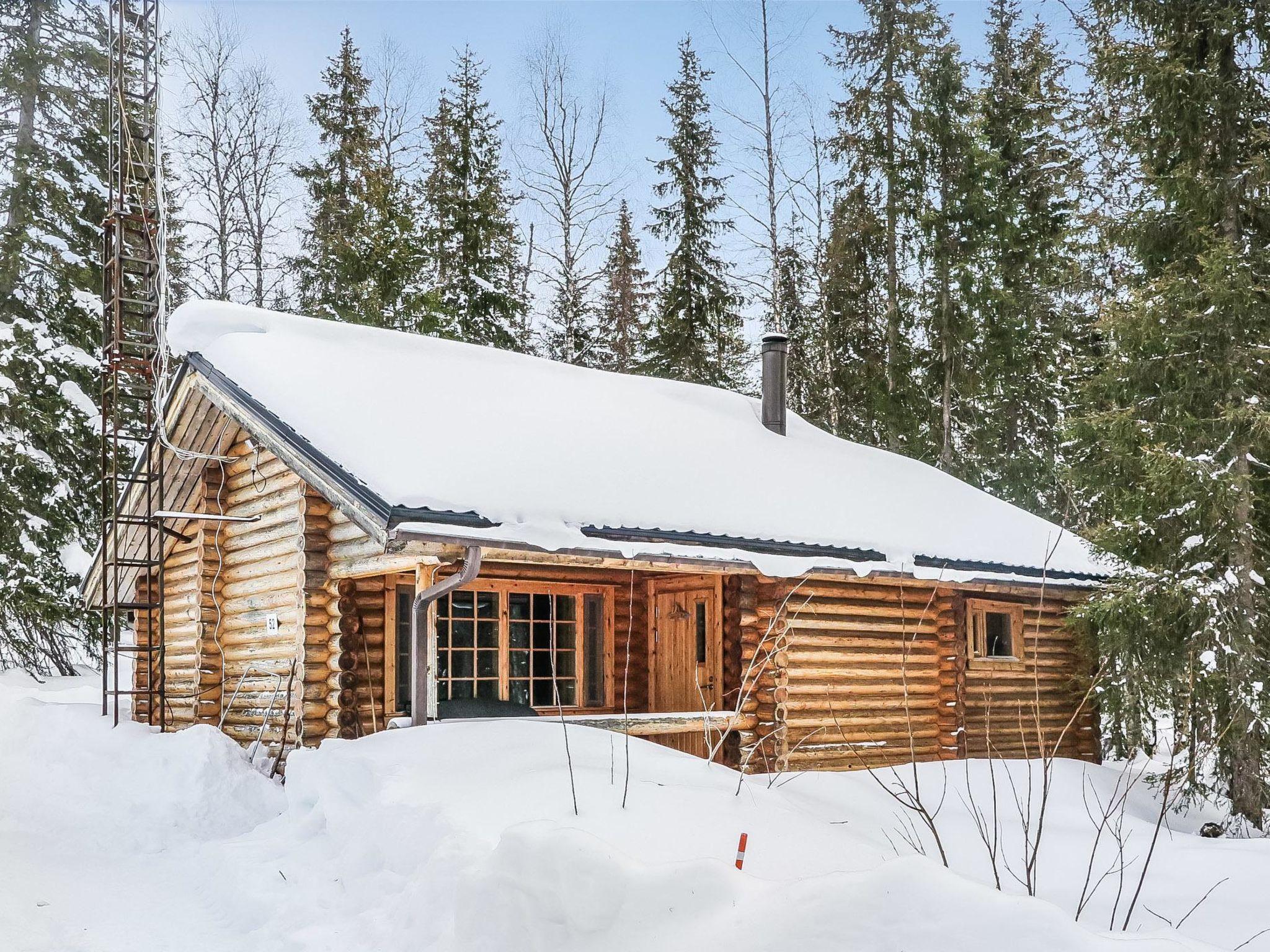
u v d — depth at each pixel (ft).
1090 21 51.08
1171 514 36.47
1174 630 36.35
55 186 59.98
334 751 24.13
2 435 56.49
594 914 14.01
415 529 25.21
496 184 91.50
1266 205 36.45
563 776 21.39
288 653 32.35
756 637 34.94
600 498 30.25
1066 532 47.50
